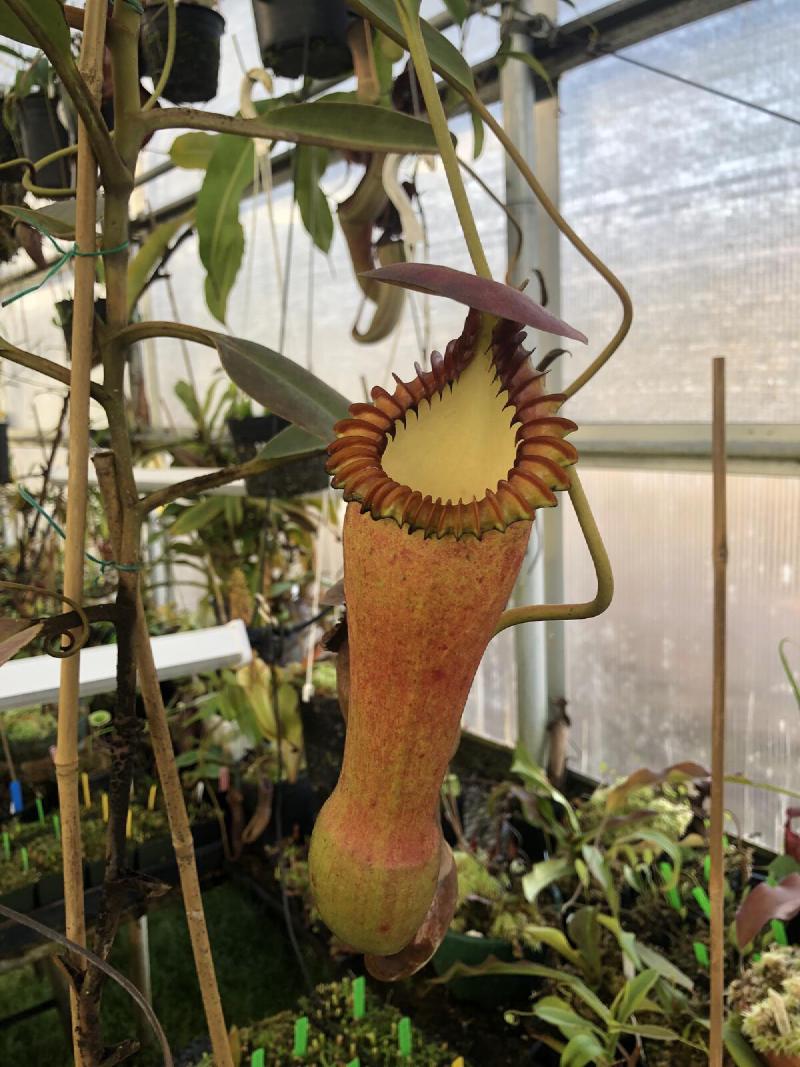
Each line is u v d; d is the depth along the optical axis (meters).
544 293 1.08
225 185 1.46
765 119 2.00
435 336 3.13
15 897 2.16
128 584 0.80
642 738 2.62
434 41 0.84
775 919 1.75
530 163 2.39
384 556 0.63
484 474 0.71
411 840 0.72
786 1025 1.50
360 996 1.81
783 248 2.03
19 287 5.22
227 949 2.45
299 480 2.07
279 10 1.67
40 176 2.01
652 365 2.36
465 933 2.02
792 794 1.87
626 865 2.08
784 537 2.18
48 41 0.63
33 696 1.28
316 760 2.70
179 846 0.86
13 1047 2.22
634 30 2.14
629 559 2.55
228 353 0.87
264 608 2.59
